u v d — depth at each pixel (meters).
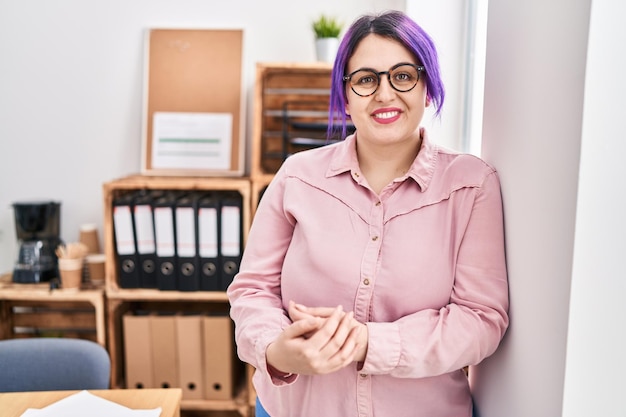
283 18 2.51
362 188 1.11
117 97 2.58
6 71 2.58
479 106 2.00
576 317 0.80
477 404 1.27
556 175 0.83
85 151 2.62
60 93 2.59
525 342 0.96
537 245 0.90
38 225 2.43
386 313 1.06
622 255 0.78
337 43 2.32
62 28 2.54
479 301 1.03
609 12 0.73
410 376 1.01
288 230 1.20
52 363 1.65
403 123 1.04
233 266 2.26
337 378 1.08
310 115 2.50
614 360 0.81
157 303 2.65
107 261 2.29
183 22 2.54
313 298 1.09
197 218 2.23
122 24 2.54
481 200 1.05
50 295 2.29
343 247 1.07
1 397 1.38
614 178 0.77
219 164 2.49
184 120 2.52
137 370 2.35
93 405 1.33
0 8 2.53
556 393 0.84
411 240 1.05
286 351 0.93
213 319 2.31
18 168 2.64
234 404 2.34
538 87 0.90
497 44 1.11
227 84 2.50
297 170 1.18
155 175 2.51
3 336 2.57
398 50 1.02
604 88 0.75
